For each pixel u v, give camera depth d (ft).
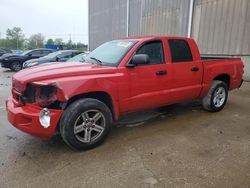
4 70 53.01
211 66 16.79
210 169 9.79
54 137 13.03
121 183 8.87
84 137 11.33
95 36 76.23
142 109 13.82
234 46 32.32
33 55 52.16
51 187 8.68
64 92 10.33
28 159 10.66
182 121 15.78
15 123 10.77
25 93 10.87
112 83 11.86
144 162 10.35
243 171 9.65
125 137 13.07
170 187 8.62
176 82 14.74
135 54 12.94
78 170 9.76
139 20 52.60
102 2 69.62
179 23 40.83
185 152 11.29
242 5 30.76
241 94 24.90
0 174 9.47
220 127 14.71
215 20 34.50
